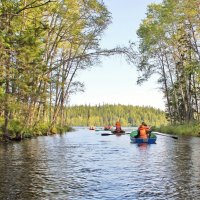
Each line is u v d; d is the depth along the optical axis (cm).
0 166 1263
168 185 946
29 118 3111
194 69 3675
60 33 3250
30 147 2073
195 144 2370
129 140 2966
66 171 1166
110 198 813
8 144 2283
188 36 3772
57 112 4084
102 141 2802
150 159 1497
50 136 3656
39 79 2727
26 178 1035
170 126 4653
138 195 841
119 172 1148
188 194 848
